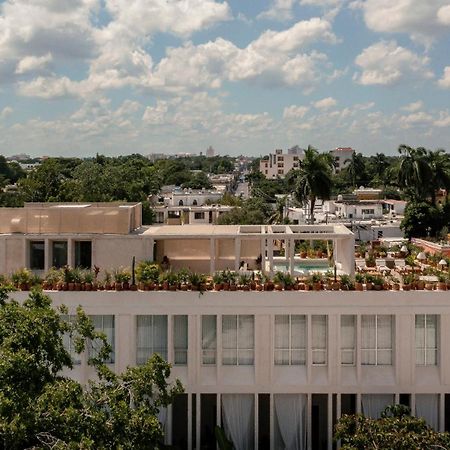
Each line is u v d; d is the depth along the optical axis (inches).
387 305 1105.4
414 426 956.6
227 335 1127.6
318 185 2787.9
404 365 1112.2
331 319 1109.1
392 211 4008.4
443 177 3265.3
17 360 713.6
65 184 3545.8
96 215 1261.1
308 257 1481.3
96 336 871.7
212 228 1330.0
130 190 3636.8
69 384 746.8
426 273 1226.6
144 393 833.5
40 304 853.8
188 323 1110.4
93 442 691.4
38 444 718.5
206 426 1184.2
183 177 7450.8
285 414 1141.7
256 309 1107.9
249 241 1435.8
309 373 1112.8
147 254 1237.1
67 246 1259.2
